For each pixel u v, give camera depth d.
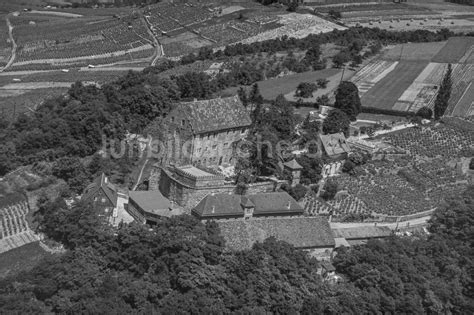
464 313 177.12
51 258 175.00
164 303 162.88
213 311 159.38
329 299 165.00
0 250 187.75
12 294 164.25
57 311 162.25
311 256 181.62
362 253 179.38
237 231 180.62
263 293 164.38
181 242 170.62
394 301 169.50
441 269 186.75
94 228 181.12
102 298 162.38
